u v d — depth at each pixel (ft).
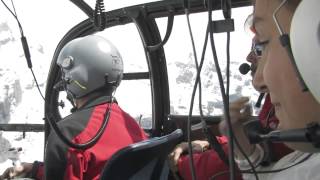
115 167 4.88
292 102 1.93
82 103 7.04
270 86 2.07
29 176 7.65
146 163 5.36
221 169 4.99
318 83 1.67
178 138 5.79
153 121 10.06
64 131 6.02
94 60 6.93
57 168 5.85
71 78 7.02
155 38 9.18
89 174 6.03
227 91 2.39
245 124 2.58
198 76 2.69
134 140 6.65
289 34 1.88
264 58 2.20
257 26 2.18
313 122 1.89
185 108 9.75
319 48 1.65
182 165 6.12
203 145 6.71
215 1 3.53
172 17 7.88
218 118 6.85
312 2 1.72
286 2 1.96
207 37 2.59
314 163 2.39
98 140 6.15
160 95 9.84
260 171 2.93
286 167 2.69
